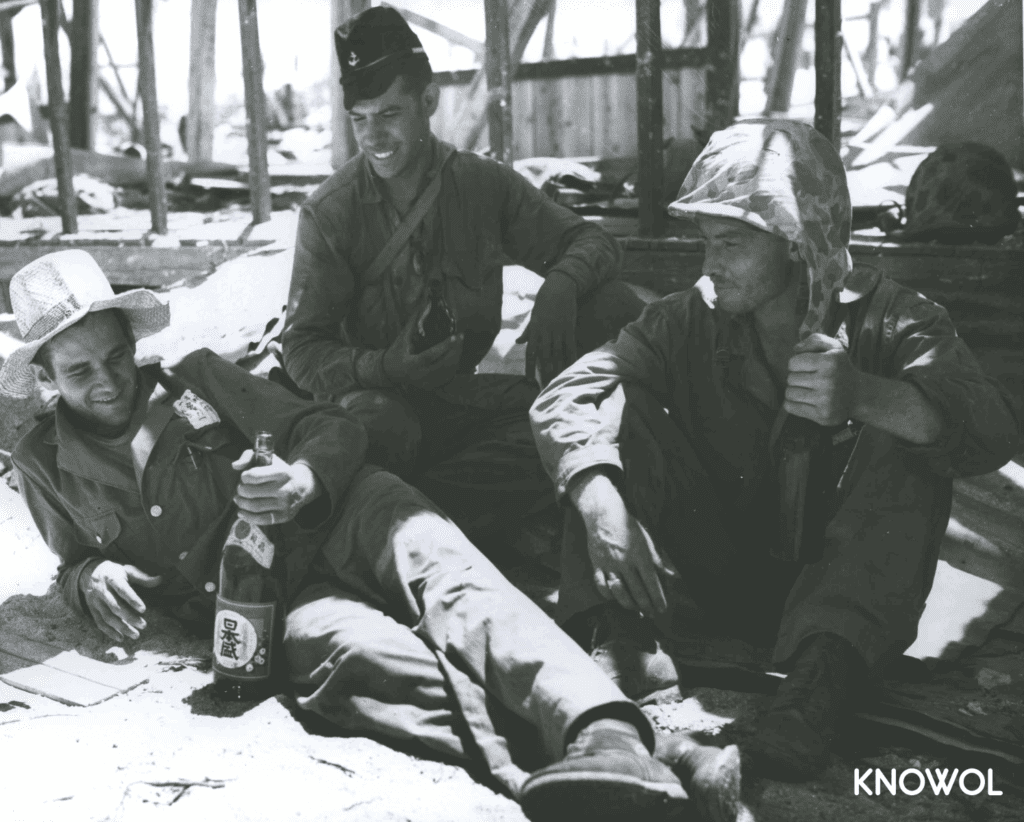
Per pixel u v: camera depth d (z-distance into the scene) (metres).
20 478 3.24
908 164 6.35
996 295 4.37
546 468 2.88
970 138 6.91
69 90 7.93
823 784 2.40
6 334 4.97
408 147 3.51
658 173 4.93
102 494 3.15
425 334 3.44
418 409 3.67
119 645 3.14
